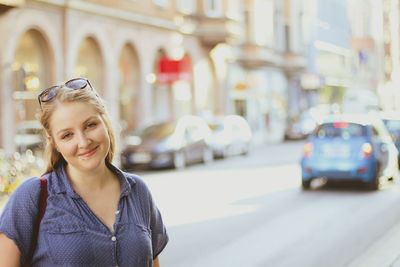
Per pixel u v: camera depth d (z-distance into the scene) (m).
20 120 23.53
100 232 2.94
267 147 39.94
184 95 37.25
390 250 9.93
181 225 12.41
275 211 14.07
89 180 3.02
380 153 17.70
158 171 24.55
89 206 2.99
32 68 24.75
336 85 77.19
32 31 24.73
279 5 55.75
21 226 2.92
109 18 29.53
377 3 95.25
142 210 3.11
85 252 2.90
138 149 24.62
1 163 15.41
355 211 14.00
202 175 22.30
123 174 3.08
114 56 29.98
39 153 23.62
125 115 31.62
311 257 9.61
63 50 26.22
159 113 34.72
